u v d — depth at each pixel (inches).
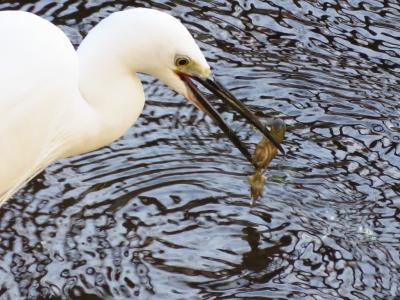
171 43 357.7
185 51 359.3
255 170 416.8
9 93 357.1
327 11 550.9
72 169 444.8
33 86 360.2
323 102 492.4
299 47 526.3
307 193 439.8
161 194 435.2
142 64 365.7
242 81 500.7
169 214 425.4
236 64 510.6
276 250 410.3
